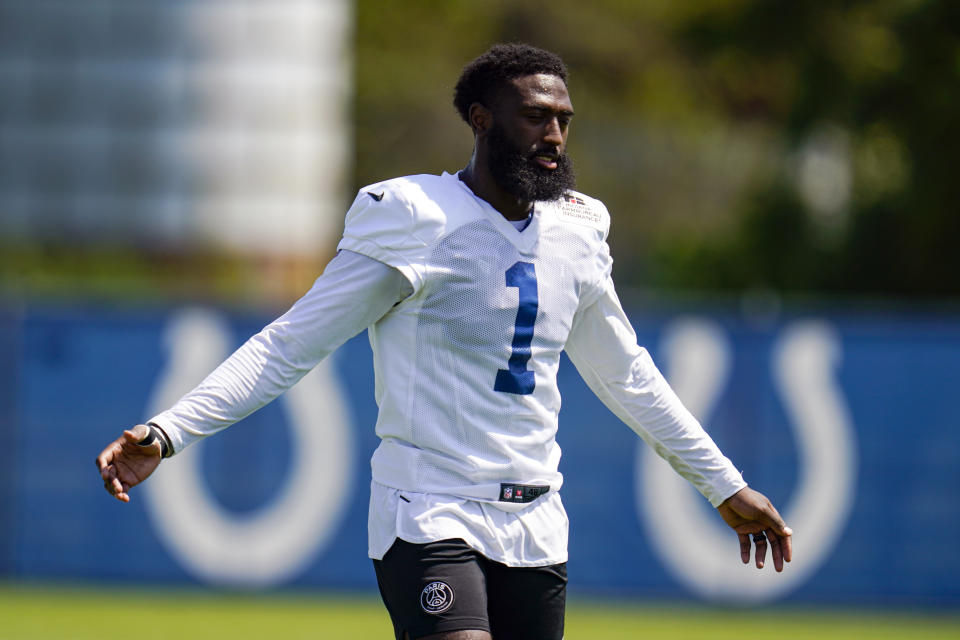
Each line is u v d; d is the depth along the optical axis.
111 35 66.06
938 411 31.52
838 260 65.19
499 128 12.53
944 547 31.47
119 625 27.61
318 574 31.59
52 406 31.97
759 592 31.38
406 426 12.55
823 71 66.19
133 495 31.86
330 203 67.69
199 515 31.66
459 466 12.48
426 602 12.23
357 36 96.00
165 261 64.94
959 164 62.56
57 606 29.61
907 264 63.81
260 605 30.55
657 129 96.19
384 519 12.62
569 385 31.72
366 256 12.43
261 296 57.56
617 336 13.49
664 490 31.61
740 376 31.39
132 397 31.92
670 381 31.34
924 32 63.41
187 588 31.64
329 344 12.49
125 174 65.88
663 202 94.94
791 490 31.41
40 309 31.97
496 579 12.73
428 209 12.43
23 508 31.95
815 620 30.59
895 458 31.52
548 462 12.93
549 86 12.52
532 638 12.87
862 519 31.50
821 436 31.44
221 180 66.12
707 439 13.77
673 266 70.69
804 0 67.25
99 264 61.56
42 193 65.75
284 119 66.44
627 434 31.67
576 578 31.67
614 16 98.62
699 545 31.52
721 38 73.00
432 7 98.06
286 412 31.62
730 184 92.75
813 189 69.31
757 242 69.00
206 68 66.12
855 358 31.50
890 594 31.42
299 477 31.59
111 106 66.06
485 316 12.46
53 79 65.94
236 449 31.59
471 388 12.52
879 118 64.69
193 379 31.86
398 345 12.62
